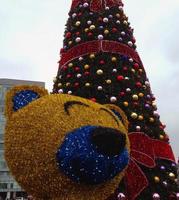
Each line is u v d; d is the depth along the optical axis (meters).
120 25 8.85
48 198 4.97
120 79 7.90
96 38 8.47
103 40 8.41
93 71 8.01
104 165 4.59
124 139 4.62
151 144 7.49
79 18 8.85
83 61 8.20
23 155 4.85
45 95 5.44
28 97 5.50
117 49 8.41
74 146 4.59
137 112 7.65
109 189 5.09
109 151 4.54
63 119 4.88
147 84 8.52
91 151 4.54
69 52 8.55
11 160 5.00
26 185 4.97
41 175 4.77
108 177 4.77
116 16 8.91
